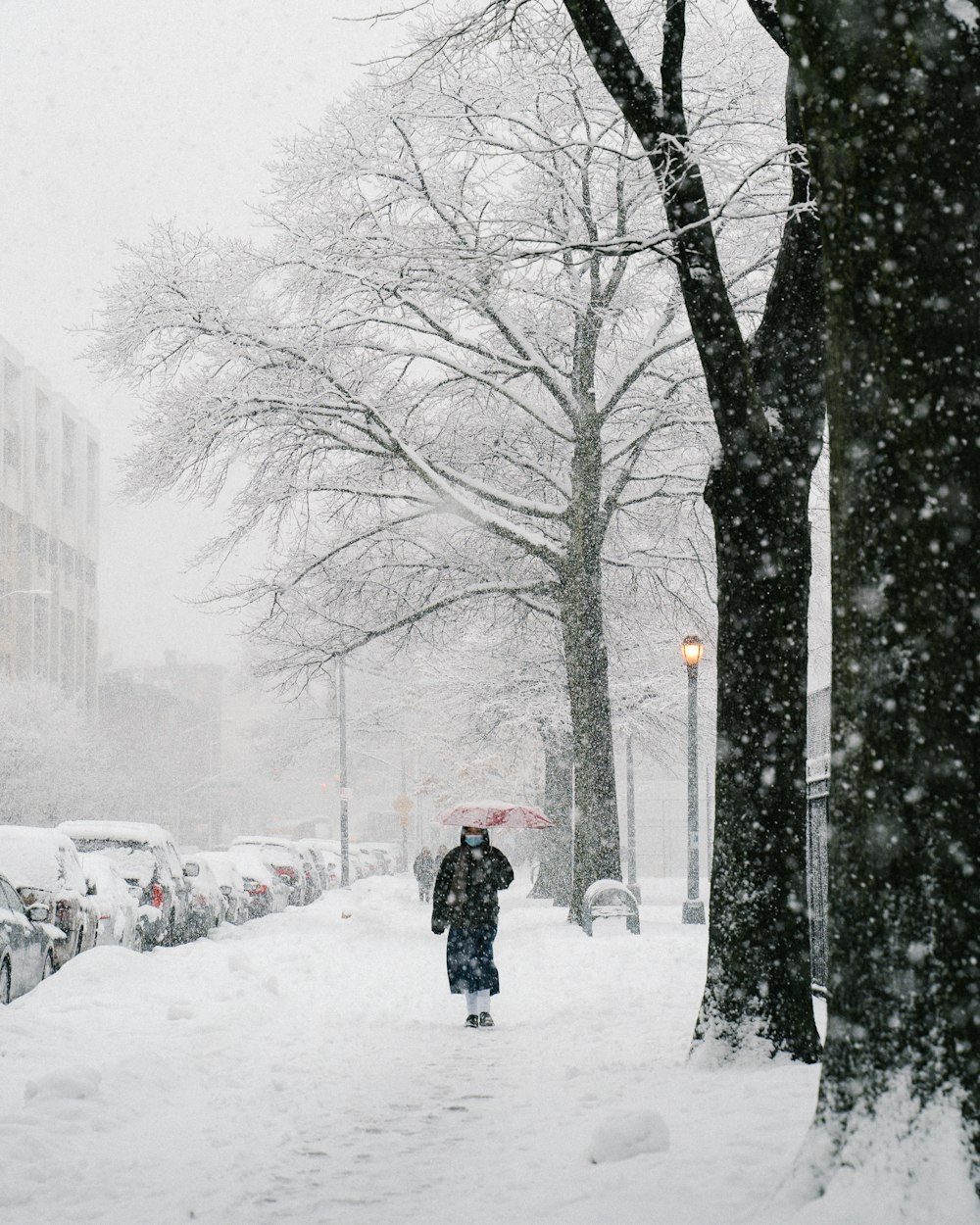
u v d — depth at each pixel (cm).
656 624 3341
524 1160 677
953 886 515
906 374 539
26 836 1611
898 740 529
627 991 1483
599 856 2434
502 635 3406
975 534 530
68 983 1423
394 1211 599
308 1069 1002
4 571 6594
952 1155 491
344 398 2198
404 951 2156
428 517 2738
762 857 930
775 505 958
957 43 536
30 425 6969
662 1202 566
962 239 536
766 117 1708
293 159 2050
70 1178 664
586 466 2392
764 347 1003
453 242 1820
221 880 2848
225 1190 643
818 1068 866
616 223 2059
